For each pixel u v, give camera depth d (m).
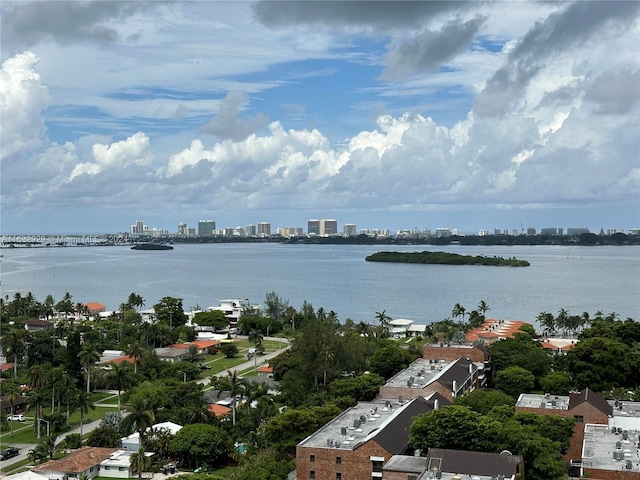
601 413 146.62
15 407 199.75
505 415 144.00
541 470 122.44
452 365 196.62
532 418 141.38
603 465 119.94
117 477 148.88
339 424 145.00
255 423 170.38
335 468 127.38
